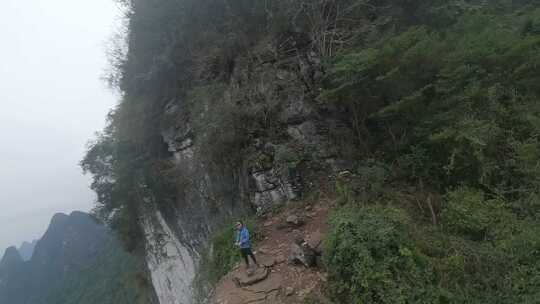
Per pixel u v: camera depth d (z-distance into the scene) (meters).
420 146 8.84
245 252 7.44
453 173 8.38
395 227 6.43
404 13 11.38
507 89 8.49
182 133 13.69
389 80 8.42
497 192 7.41
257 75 11.55
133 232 20.59
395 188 8.55
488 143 7.71
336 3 11.20
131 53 15.18
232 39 12.31
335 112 10.85
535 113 7.99
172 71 14.10
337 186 8.99
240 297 6.66
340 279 6.09
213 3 13.08
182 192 14.35
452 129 7.85
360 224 6.46
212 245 10.28
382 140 9.98
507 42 8.45
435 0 11.13
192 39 13.47
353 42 10.37
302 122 10.80
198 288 9.66
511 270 5.89
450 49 8.95
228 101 11.42
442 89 8.18
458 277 5.86
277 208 9.86
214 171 12.15
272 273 7.21
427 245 6.42
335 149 10.34
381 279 5.58
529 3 12.73
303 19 11.50
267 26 12.02
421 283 5.54
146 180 16.14
